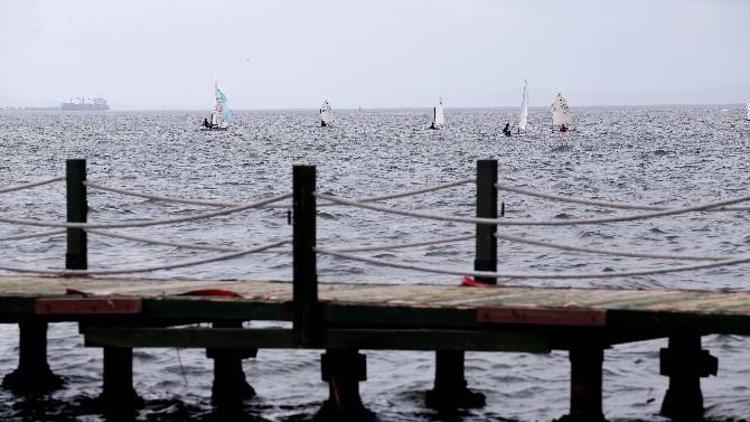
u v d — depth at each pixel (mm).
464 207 99688
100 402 30859
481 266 30500
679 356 29000
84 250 32656
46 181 32594
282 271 60375
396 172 154250
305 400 32625
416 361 36719
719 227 81688
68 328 40938
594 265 63656
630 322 25531
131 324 28766
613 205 28688
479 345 26062
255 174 148625
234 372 30594
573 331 26078
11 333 40688
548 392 33594
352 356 28672
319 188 127188
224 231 79938
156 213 93688
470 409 31453
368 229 80812
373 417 30484
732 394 33344
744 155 191375
